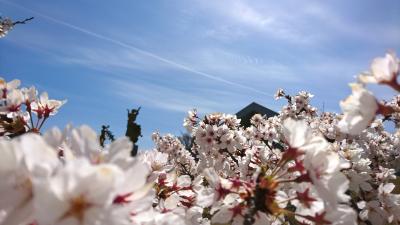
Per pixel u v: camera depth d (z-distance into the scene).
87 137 0.13
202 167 0.82
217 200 0.22
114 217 0.11
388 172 0.58
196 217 0.29
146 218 0.14
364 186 0.48
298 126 0.20
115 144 0.13
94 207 0.11
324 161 0.19
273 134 0.88
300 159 0.20
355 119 0.19
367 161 0.50
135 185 0.13
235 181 0.23
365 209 0.47
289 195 0.21
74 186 0.11
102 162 0.13
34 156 0.11
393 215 0.46
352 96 0.19
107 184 0.11
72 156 0.12
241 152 0.80
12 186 0.12
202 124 0.81
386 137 1.04
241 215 0.21
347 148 0.54
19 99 0.29
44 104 0.29
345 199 0.18
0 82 0.29
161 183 0.29
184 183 0.29
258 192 0.20
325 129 0.86
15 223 0.12
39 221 0.11
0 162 0.12
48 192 0.11
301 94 1.20
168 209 0.25
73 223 0.11
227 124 0.82
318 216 0.20
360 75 0.19
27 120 0.29
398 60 0.18
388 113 0.19
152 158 0.29
